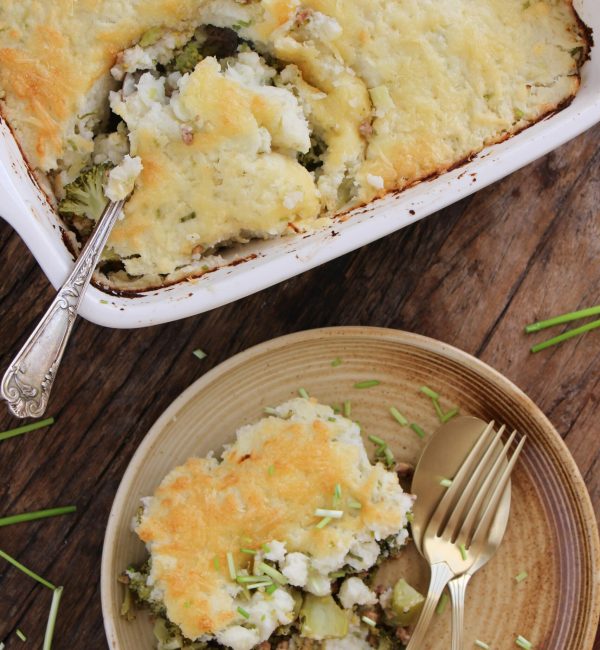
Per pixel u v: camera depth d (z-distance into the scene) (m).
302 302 0.63
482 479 0.60
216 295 0.54
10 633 0.61
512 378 0.63
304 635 0.57
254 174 0.55
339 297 0.63
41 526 0.61
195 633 0.56
